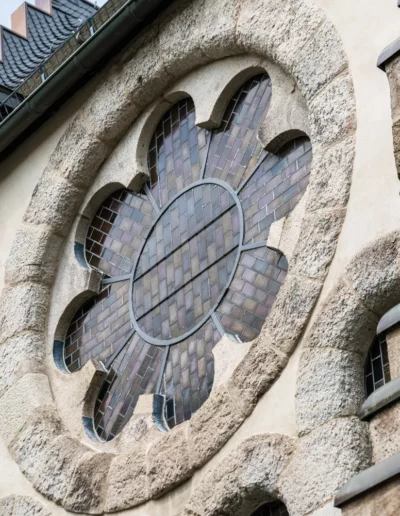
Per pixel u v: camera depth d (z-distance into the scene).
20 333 15.83
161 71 15.39
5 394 15.59
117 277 15.59
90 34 16.45
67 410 15.10
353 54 13.12
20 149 17.00
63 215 16.16
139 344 14.91
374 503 9.91
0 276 16.47
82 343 15.64
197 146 15.17
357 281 12.19
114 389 14.95
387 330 10.56
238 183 14.49
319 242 12.63
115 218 15.93
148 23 15.57
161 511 13.27
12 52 19.50
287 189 13.91
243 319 13.78
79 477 14.21
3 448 15.37
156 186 15.58
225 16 14.66
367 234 12.30
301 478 11.96
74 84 16.19
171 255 14.98
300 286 12.62
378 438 10.33
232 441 12.80
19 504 14.77
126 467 13.75
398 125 11.27
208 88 15.03
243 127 14.71
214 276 14.32
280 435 12.31
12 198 16.83
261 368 12.73
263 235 13.97
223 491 12.58
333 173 12.76
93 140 16.00
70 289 15.86
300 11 13.77
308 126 13.73
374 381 12.21
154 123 15.78
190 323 14.38
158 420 14.12
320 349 12.31
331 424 11.97
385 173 12.37
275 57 13.94
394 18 12.93
